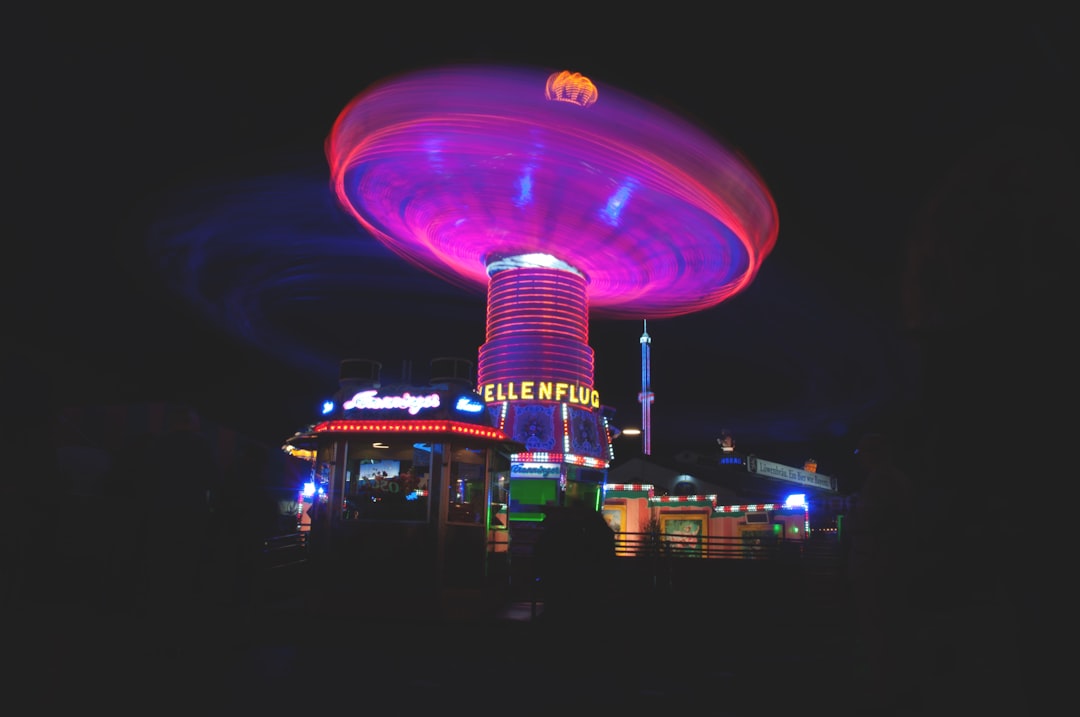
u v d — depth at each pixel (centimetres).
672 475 4106
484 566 1212
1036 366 140
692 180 2552
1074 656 133
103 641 745
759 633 1023
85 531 962
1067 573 134
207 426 1770
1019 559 143
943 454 159
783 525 3334
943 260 158
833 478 5469
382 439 1258
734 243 2638
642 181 2508
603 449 2798
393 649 912
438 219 2641
